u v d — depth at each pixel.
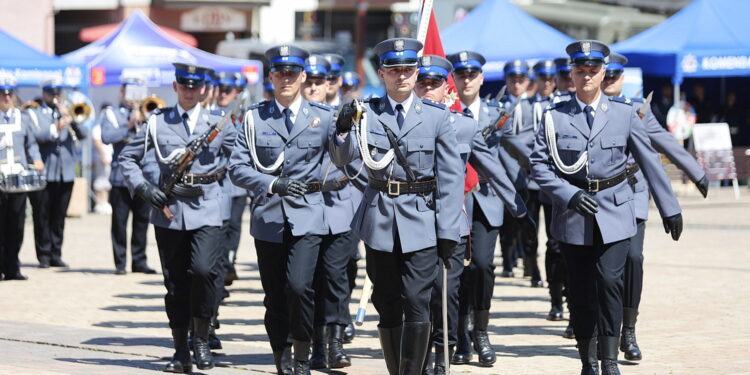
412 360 19.02
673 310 29.81
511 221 34.03
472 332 24.95
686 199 65.75
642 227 23.97
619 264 20.78
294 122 21.42
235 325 28.50
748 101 73.56
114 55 54.31
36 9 73.69
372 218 19.22
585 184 21.09
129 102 38.16
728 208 60.16
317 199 21.42
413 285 18.97
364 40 85.25
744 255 41.56
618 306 20.67
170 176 22.38
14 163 36.78
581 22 73.81
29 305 31.67
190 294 22.50
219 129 22.70
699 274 36.66
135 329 27.75
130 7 77.62
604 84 24.86
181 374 22.11
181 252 22.56
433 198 19.31
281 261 21.42
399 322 19.55
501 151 24.98
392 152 19.08
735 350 24.39
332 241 22.83
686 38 57.19
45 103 41.03
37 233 40.38
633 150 21.44
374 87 84.50
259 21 82.31
